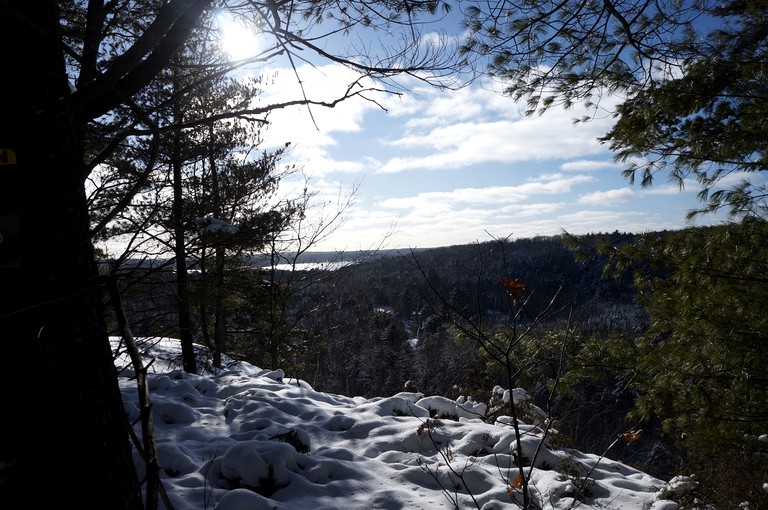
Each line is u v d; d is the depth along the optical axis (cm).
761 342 512
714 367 551
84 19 482
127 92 251
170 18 233
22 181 209
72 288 222
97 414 228
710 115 548
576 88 570
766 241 532
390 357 3266
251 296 1227
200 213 884
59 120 223
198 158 916
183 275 722
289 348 1541
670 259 616
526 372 645
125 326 139
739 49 524
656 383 581
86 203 243
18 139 207
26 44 211
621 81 555
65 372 217
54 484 213
